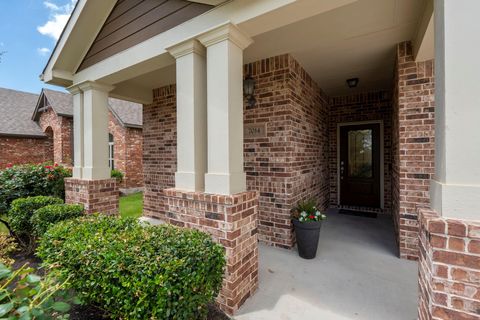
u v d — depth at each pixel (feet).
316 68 12.73
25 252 10.00
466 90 3.96
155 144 17.04
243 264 7.04
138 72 10.30
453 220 3.90
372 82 15.12
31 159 34.14
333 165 19.19
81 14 10.28
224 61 6.98
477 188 3.80
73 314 5.80
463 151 3.96
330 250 10.85
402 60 9.70
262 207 11.68
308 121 13.65
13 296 3.39
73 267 5.16
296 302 7.08
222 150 7.04
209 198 6.90
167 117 16.35
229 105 6.98
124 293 4.50
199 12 7.61
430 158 9.29
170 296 4.27
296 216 10.47
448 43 4.08
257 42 9.73
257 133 11.75
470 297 3.71
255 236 7.70
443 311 3.89
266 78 11.45
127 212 19.17
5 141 32.12
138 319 4.27
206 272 5.03
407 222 9.77
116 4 10.10
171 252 4.96
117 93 14.92
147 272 4.32
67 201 12.51
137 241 5.39
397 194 10.93
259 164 11.74
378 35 9.18
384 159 17.24
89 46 11.43
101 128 11.91
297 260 9.84
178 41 8.04
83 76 11.92
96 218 7.39
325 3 5.96
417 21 8.18
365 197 18.10
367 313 6.60
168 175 16.37
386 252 10.61
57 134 32.32
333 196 19.22
